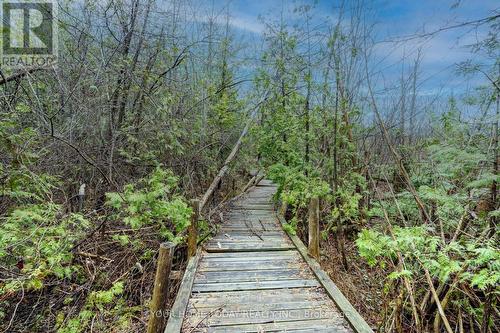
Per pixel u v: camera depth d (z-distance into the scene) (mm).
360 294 4891
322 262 5684
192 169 7695
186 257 5332
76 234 4289
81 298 4398
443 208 4340
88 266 4758
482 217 4098
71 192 5668
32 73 4789
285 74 8406
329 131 6434
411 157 7336
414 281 3562
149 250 5039
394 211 5871
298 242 5512
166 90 7168
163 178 5531
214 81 9734
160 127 6578
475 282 2498
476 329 3697
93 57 5789
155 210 4562
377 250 3266
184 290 3729
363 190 6664
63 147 5270
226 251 5148
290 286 3963
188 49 7613
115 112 6430
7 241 3496
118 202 4527
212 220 6359
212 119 8938
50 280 4504
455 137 5805
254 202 8703
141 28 6809
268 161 8602
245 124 9930
